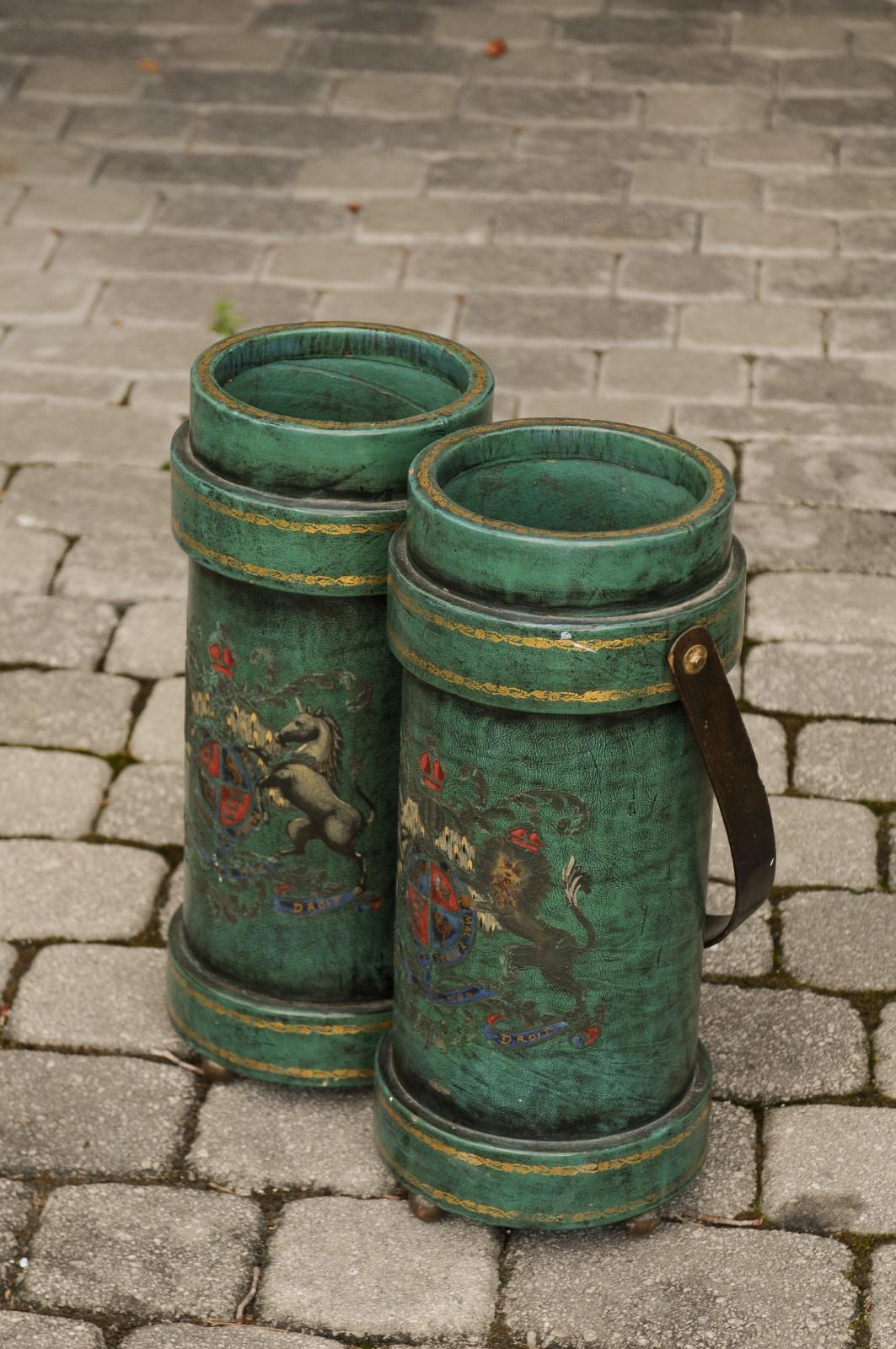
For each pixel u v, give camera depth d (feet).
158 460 17.08
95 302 19.45
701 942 9.48
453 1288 9.45
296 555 9.19
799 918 12.16
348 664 9.54
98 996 11.50
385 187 21.70
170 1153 10.35
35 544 15.90
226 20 25.93
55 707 14.08
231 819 10.03
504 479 9.29
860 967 11.73
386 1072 9.93
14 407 17.76
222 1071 10.82
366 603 9.41
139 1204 9.97
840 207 21.36
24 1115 10.55
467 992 9.16
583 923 8.86
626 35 25.38
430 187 21.71
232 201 21.43
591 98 23.73
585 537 8.13
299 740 9.71
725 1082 10.84
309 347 10.09
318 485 9.13
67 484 16.71
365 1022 10.35
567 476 9.36
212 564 9.45
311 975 10.32
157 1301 9.35
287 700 9.63
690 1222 9.90
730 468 16.88
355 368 10.21
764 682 14.35
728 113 23.39
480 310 19.24
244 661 9.62
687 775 8.83
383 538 9.19
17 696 14.19
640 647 8.27
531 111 23.43
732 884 12.54
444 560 8.43
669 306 19.44
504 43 25.17
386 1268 9.58
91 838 12.87
